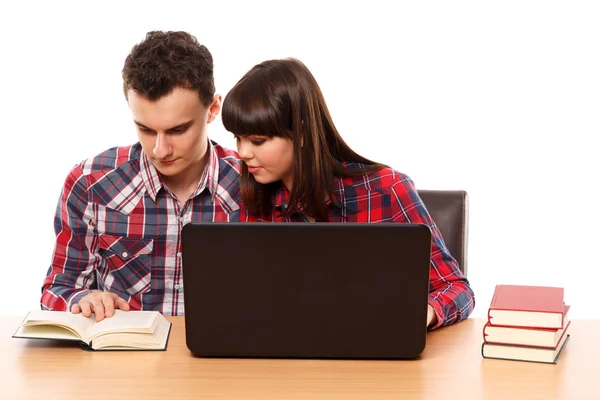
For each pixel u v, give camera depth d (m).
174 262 2.31
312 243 1.66
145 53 1.91
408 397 1.51
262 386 1.57
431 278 2.05
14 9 3.77
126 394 1.53
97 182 2.29
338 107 3.84
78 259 2.30
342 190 2.13
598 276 3.88
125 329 1.78
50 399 1.51
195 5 3.76
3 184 3.89
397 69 3.83
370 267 1.67
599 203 3.85
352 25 3.80
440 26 3.80
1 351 1.78
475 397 1.51
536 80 3.81
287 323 1.70
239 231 1.66
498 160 3.88
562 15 3.75
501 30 3.79
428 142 3.87
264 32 3.78
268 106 1.88
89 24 3.79
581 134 3.82
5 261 3.95
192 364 1.69
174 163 2.03
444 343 1.83
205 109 2.03
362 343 1.70
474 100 3.83
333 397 1.51
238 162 2.36
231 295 1.68
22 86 3.82
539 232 3.91
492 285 3.97
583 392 1.54
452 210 2.32
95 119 3.85
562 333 1.77
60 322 1.79
